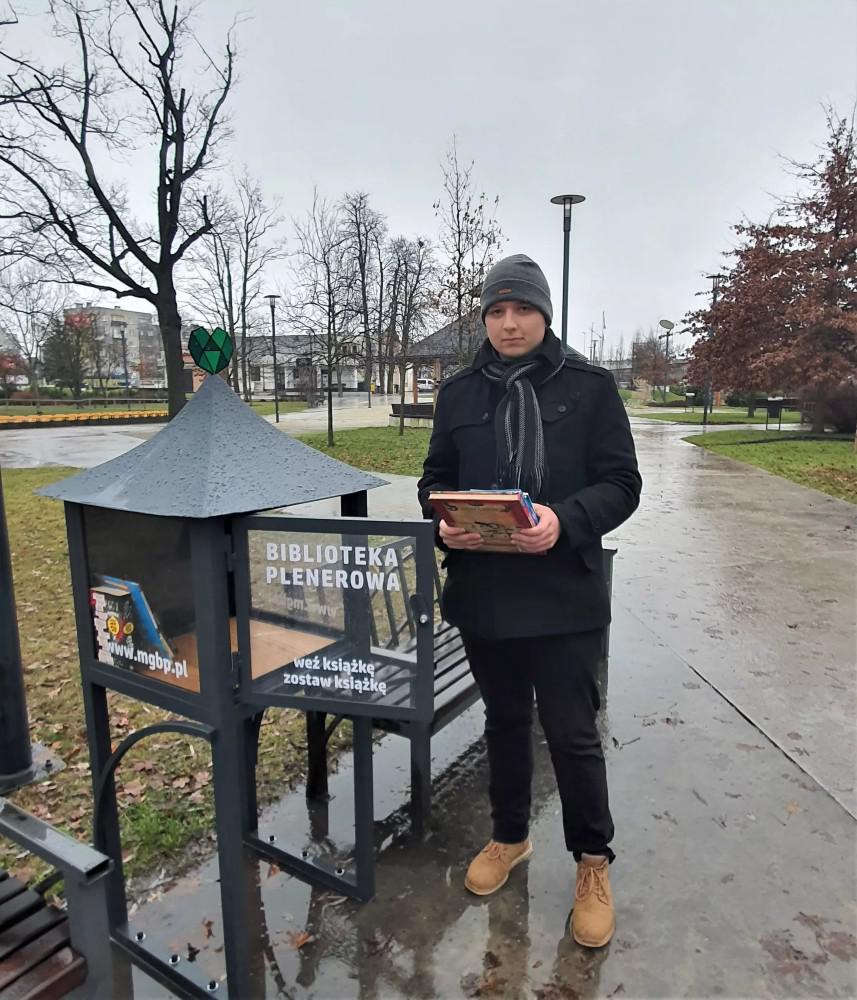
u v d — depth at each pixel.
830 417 19.31
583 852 2.11
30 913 1.73
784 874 2.35
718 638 4.56
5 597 2.93
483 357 2.06
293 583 1.71
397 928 2.14
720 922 2.14
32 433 24.08
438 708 2.63
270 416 28.69
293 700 1.74
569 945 2.06
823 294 17.48
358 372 59.72
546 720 2.02
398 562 1.71
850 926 2.13
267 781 2.95
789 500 9.70
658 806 2.74
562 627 1.91
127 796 2.87
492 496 1.63
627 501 1.90
